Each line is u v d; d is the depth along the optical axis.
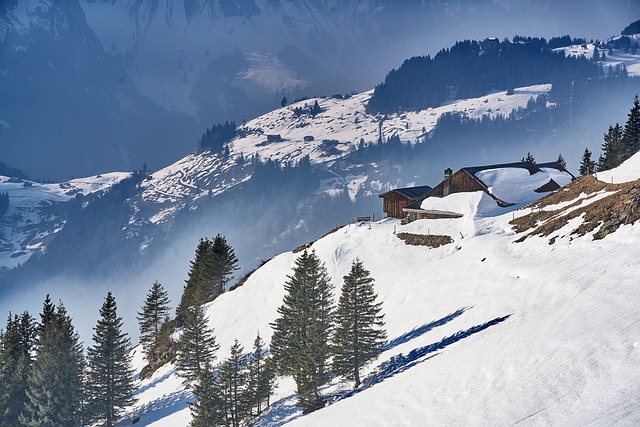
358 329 45.19
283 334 54.31
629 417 21.16
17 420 65.06
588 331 28.97
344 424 33.47
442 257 63.03
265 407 52.16
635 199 42.25
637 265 34.59
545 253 46.84
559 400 24.58
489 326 38.62
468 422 26.34
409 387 34.56
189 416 58.59
